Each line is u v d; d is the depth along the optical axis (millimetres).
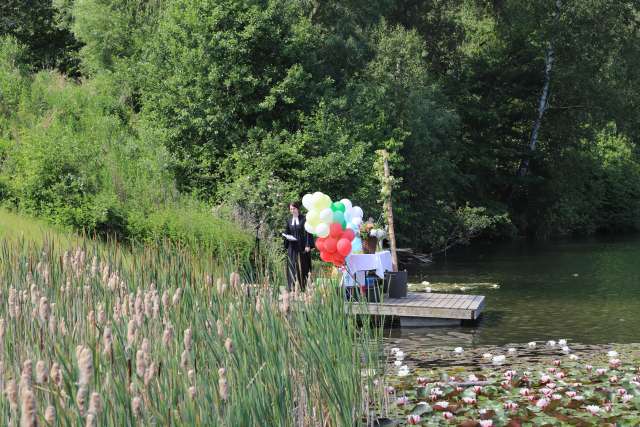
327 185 21141
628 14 34469
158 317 3986
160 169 19578
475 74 36312
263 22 22031
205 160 20609
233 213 18281
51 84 23875
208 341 4004
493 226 32844
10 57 24828
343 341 4879
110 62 26000
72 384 3033
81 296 4883
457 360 8531
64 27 27766
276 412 3809
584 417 5609
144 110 22625
